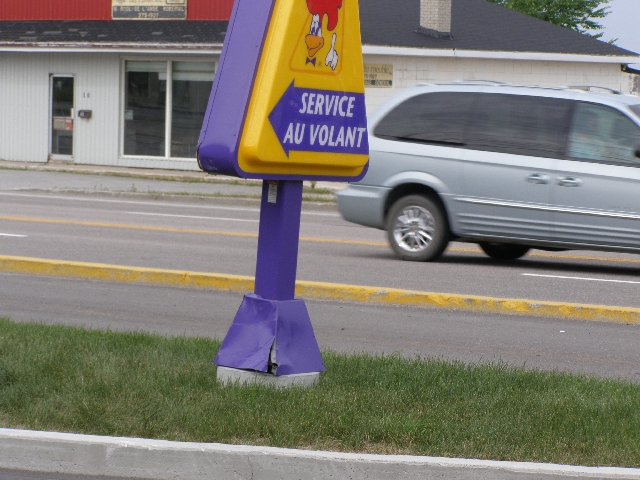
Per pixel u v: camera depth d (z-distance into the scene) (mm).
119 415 5613
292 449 5094
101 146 32594
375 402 5980
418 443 5309
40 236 15266
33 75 33000
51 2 33562
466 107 13602
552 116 13109
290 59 6008
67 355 6977
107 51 31078
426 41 30922
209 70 31391
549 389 6531
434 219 13625
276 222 6324
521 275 12836
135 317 9617
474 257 14875
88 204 22438
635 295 11414
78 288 11086
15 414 5621
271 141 5977
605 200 12586
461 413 5832
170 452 5066
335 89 6297
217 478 5043
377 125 14109
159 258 13258
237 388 6141
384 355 8000
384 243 16156
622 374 7852
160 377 6434
